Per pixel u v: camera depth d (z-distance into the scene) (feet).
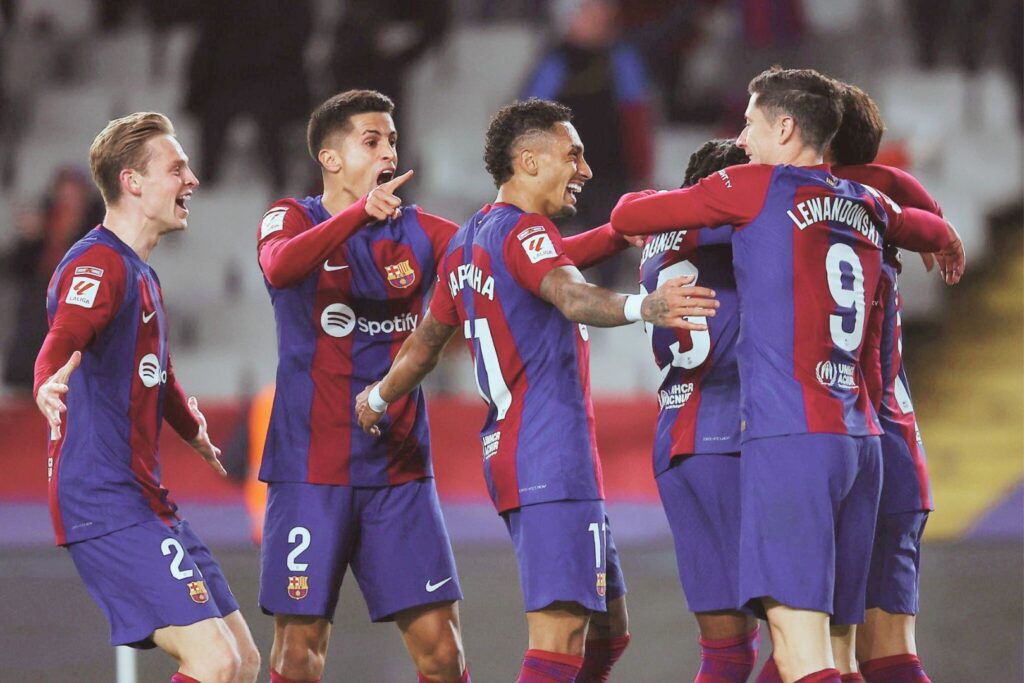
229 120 151.84
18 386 128.47
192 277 153.38
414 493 52.37
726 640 48.32
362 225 47.11
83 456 46.32
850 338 44.32
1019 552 102.53
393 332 52.60
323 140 53.36
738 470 47.14
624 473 118.52
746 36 152.15
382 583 52.06
